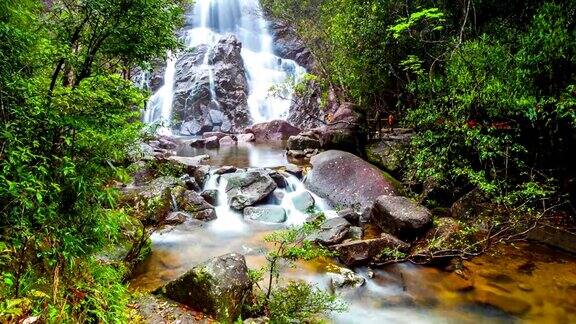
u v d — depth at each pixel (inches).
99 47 180.5
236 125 1008.2
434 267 276.7
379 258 277.9
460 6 423.5
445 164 361.1
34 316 114.8
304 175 483.5
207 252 296.7
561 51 265.6
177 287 199.6
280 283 243.4
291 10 780.6
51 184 125.7
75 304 133.3
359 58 504.1
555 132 303.3
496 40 333.4
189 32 1193.4
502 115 318.0
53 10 172.1
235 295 192.9
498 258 286.0
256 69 1140.5
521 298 238.5
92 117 146.2
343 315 220.2
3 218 125.9
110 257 228.4
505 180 311.3
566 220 316.8
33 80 132.3
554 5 288.2
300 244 274.5
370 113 596.7
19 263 126.6
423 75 392.8
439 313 225.1
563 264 276.7
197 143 770.8
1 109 122.7
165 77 1066.7
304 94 954.7
